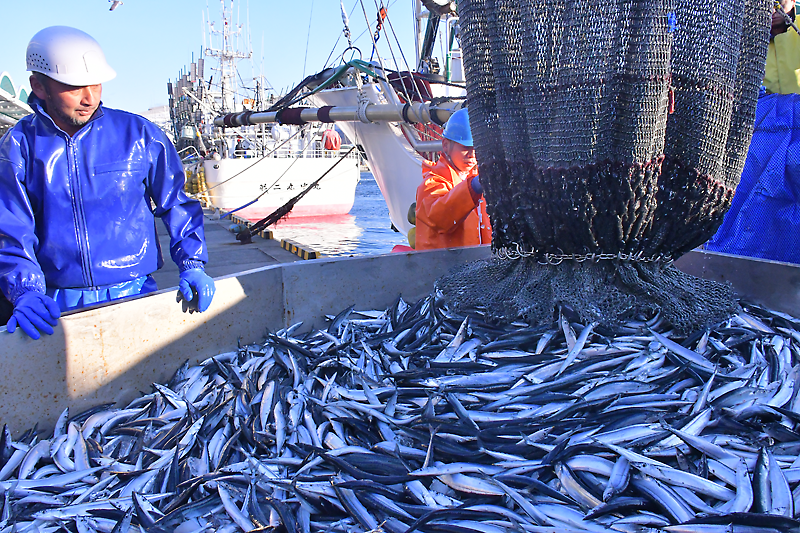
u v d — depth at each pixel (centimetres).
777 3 369
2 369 212
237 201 2231
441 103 719
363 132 823
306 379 264
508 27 256
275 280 313
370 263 345
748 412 203
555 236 268
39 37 237
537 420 208
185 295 268
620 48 226
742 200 409
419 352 276
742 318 287
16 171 247
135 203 276
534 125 252
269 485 191
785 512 154
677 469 181
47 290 272
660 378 229
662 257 278
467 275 323
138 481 201
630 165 237
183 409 244
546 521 165
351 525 173
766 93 421
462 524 167
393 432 216
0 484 196
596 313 261
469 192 375
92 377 240
